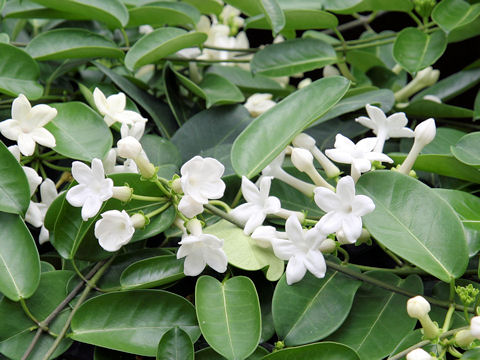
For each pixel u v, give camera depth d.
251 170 0.54
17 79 0.61
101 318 0.50
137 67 0.63
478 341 0.47
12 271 0.50
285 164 0.60
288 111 0.56
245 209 0.52
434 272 0.48
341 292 0.51
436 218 0.50
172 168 0.60
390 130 0.55
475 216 0.54
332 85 0.56
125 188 0.51
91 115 0.56
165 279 0.51
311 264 0.48
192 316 0.51
